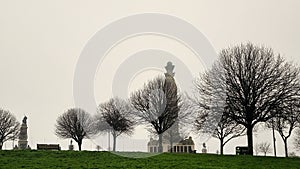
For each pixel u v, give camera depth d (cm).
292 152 7119
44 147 4650
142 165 2634
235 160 3034
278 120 4850
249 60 4144
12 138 8269
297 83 4028
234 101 4038
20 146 6775
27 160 2914
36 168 2520
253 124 4028
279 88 4000
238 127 5419
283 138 5275
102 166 2588
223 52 4297
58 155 3212
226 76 4128
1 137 8088
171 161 2856
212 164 2766
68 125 6556
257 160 3084
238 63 4147
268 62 4150
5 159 2948
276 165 2823
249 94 4009
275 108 3906
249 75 4047
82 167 2552
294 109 3912
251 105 3981
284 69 4131
